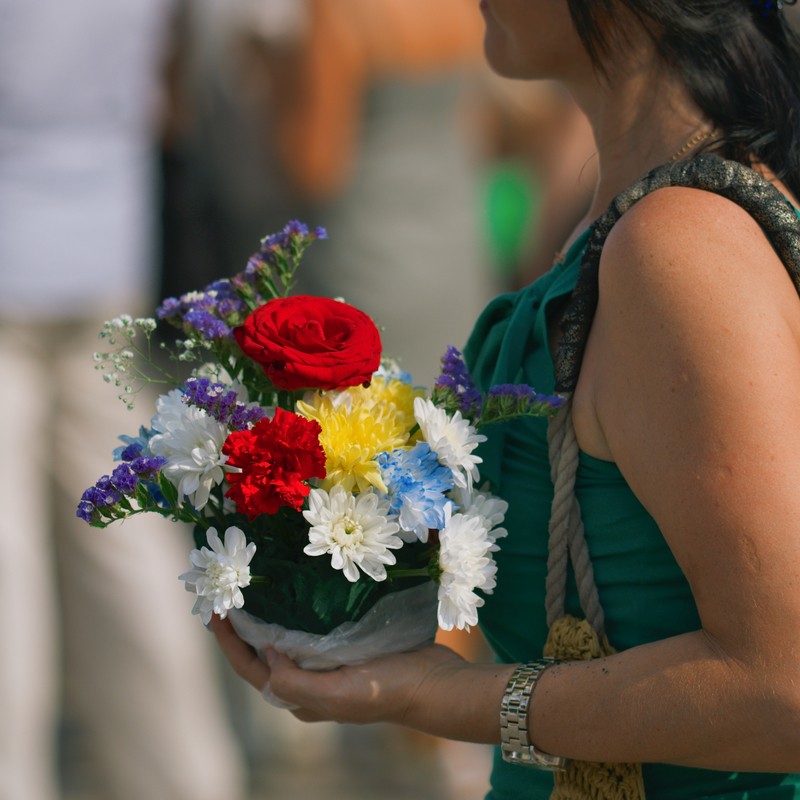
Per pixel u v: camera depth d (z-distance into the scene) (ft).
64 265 21.99
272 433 9.23
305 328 9.70
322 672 10.03
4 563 20.74
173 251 29.58
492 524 9.95
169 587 22.75
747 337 8.63
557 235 29.73
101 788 22.89
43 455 22.22
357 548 9.30
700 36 9.89
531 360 10.37
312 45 25.89
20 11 21.12
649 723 8.86
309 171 26.32
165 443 9.61
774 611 8.37
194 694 22.91
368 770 26.03
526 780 10.47
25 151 21.72
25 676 20.75
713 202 9.15
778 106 9.94
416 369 26.50
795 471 8.45
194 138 28.99
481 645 24.32
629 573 9.69
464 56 26.03
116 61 22.15
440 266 26.30
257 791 25.17
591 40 10.16
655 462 8.82
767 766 8.63
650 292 8.87
